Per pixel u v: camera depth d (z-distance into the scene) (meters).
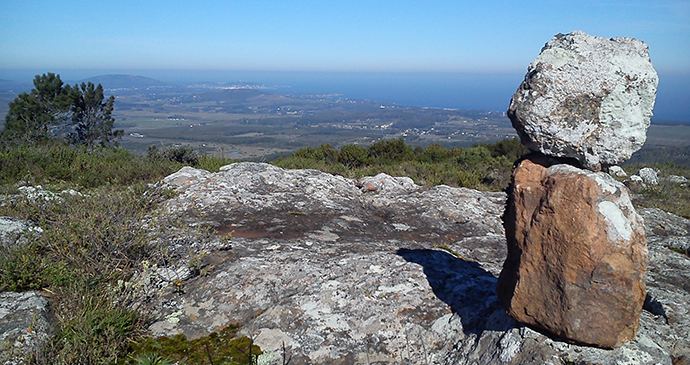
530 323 2.76
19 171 7.85
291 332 3.40
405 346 3.33
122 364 3.06
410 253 4.79
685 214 8.29
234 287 3.89
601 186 2.51
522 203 2.77
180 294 3.86
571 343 2.66
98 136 18.58
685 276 4.29
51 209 5.23
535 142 2.75
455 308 3.64
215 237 4.95
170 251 4.48
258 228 5.55
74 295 3.46
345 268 4.22
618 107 2.58
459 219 6.70
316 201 6.73
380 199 7.21
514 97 2.87
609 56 2.64
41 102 17.16
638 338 2.79
